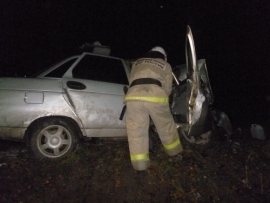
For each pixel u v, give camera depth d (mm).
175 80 4320
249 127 7070
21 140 4301
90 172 4238
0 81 4215
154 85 3227
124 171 4324
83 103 4387
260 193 4285
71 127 4410
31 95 4184
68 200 3707
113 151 4840
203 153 5059
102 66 4762
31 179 3992
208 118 4391
